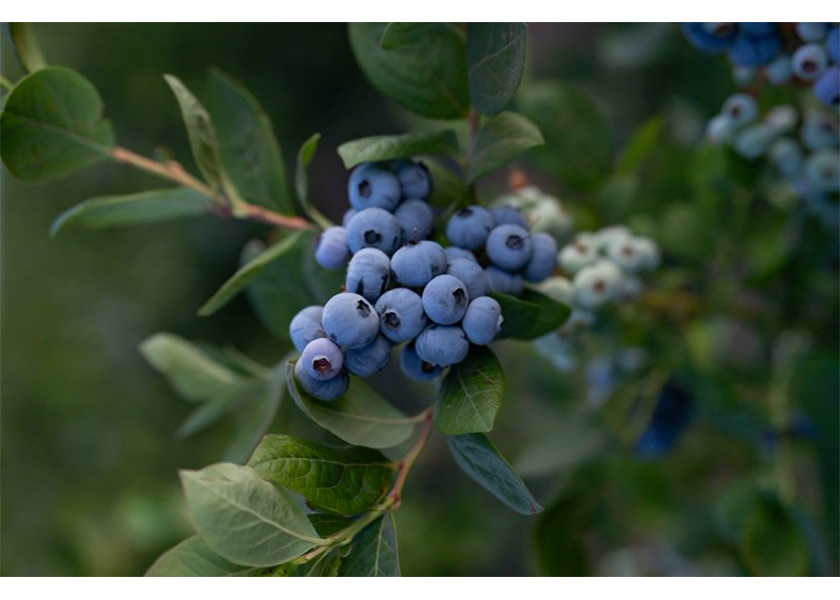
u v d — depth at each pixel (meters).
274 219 0.84
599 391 1.01
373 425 0.75
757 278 0.96
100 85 1.91
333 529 0.75
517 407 1.37
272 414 0.83
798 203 0.94
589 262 0.86
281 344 1.96
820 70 0.82
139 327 1.94
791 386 0.93
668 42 1.22
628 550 1.35
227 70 2.01
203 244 2.02
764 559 0.90
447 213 0.78
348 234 0.75
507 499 0.75
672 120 1.15
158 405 1.90
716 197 0.97
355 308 0.72
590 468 1.01
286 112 2.05
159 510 1.40
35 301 1.94
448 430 0.73
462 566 1.49
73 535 1.38
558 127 0.97
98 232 1.99
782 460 0.94
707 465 1.23
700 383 0.96
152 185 1.90
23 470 1.80
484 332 0.73
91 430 1.86
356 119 2.08
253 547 0.72
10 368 1.88
